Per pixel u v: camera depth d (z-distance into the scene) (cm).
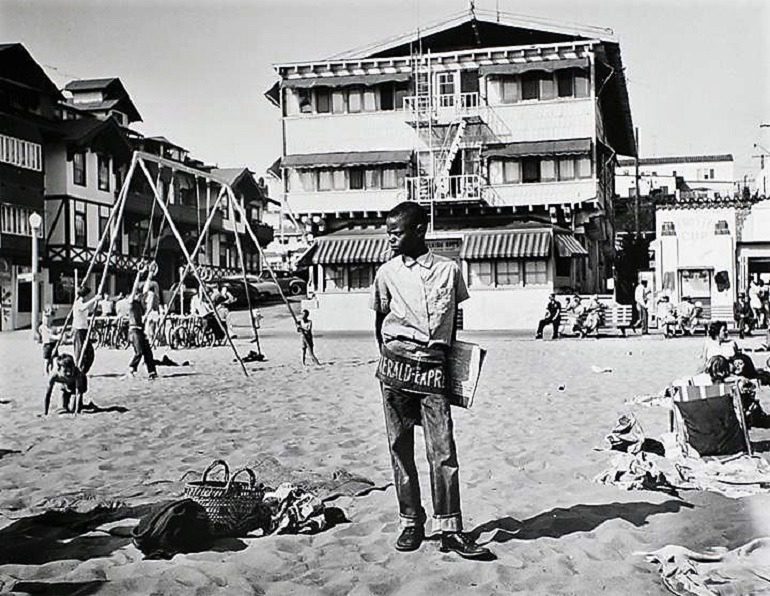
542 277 4128
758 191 5750
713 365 1016
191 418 1242
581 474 818
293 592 506
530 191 4153
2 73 4744
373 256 4156
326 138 4303
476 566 549
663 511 681
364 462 898
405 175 4231
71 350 2325
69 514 684
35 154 4841
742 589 496
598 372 1870
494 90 4175
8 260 4700
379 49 4272
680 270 3834
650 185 7444
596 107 4150
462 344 590
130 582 520
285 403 1412
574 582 521
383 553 580
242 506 631
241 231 6788
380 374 594
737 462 845
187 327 3008
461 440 1016
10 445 1024
